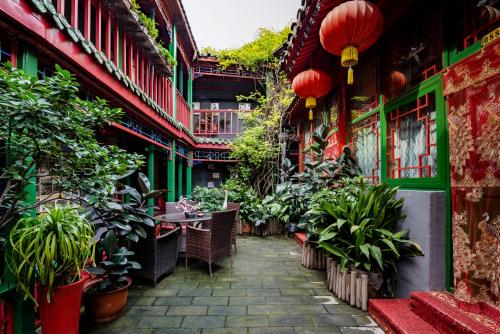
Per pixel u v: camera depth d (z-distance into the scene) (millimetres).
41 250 1768
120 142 5680
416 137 2947
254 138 8742
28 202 1986
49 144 1740
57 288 1908
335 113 5410
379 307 2451
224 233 4066
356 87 4402
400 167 3201
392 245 2545
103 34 4402
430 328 2076
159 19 5824
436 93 2506
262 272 3896
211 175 10820
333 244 3096
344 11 2320
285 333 2318
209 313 2664
